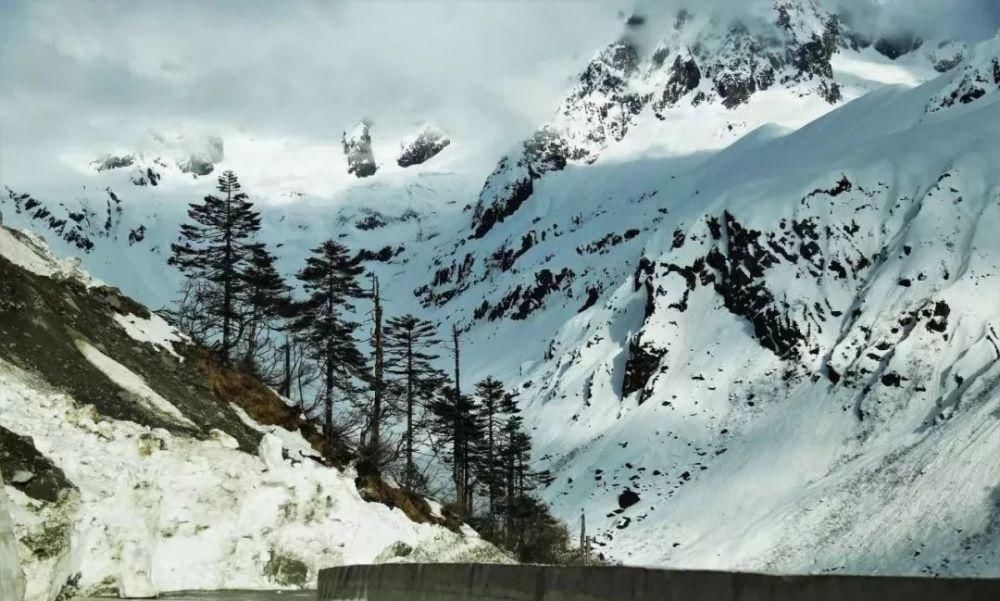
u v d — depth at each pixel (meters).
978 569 112.38
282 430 48.19
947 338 183.38
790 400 194.25
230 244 63.25
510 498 98.56
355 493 31.97
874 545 126.69
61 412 26.66
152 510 24.44
